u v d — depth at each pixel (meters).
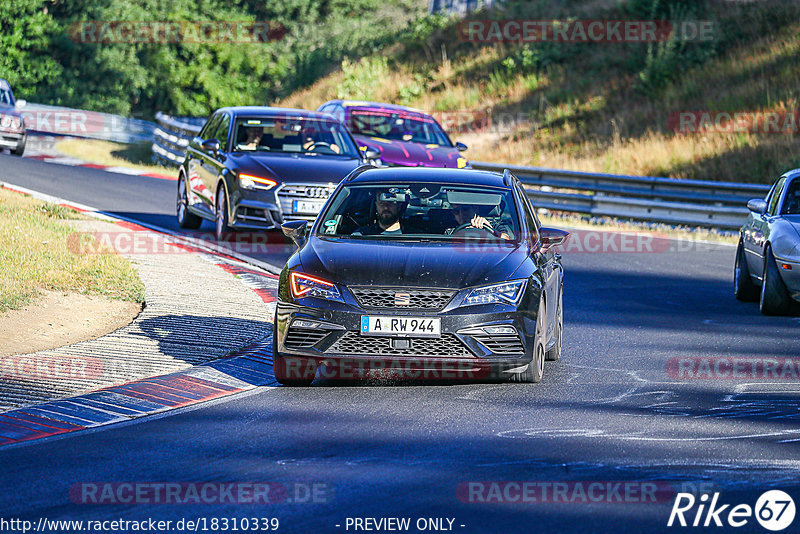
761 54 119.69
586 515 19.34
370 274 29.94
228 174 56.88
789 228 44.72
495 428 25.70
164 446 23.97
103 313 38.75
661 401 28.95
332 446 24.00
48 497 20.25
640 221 82.19
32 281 40.97
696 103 114.25
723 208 78.06
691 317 44.28
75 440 24.44
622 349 37.03
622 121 115.12
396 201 34.22
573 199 85.94
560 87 131.25
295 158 58.06
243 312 40.25
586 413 27.39
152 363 32.16
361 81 148.88
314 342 29.72
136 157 123.06
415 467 22.34
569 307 46.28
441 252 31.19
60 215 59.12
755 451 23.80
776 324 42.84
